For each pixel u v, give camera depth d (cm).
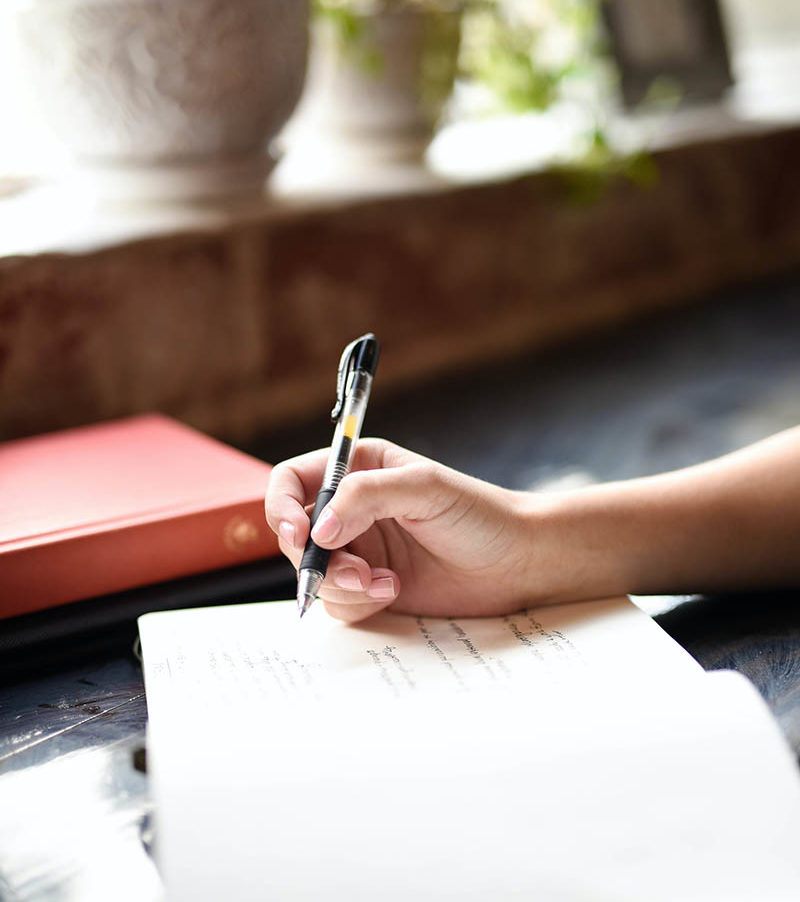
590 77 183
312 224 123
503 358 151
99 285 104
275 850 41
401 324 137
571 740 46
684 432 111
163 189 117
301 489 64
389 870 40
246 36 108
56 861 44
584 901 38
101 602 65
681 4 204
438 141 178
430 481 58
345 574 58
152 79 108
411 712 50
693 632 63
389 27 137
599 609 63
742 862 40
